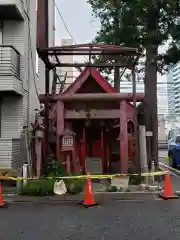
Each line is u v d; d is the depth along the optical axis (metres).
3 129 13.64
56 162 12.44
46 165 12.37
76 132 15.19
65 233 6.17
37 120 13.69
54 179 10.52
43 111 14.65
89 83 14.62
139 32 13.98
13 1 12.78
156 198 9.77
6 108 13.73
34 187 10.31
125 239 5.74
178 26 13.75
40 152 12.40
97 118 13.54
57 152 12.95
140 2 13.18
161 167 18.11
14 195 10.33
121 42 14.89
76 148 14.98
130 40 14.45
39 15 12.08
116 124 14.77
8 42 13.99
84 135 14.53
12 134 13.60
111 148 15.41
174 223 6.84
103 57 16.59
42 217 7.53
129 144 14.65
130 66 13.12
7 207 8.70
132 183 11.95
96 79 13.89
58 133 13.09
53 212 8.05
